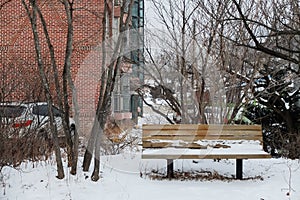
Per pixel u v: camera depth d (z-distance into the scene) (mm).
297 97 11172
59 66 14750
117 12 10109
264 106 11578
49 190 5250
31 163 6328
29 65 9750
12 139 5961
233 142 7117
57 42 14789
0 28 15523
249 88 10031
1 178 5367
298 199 5234
